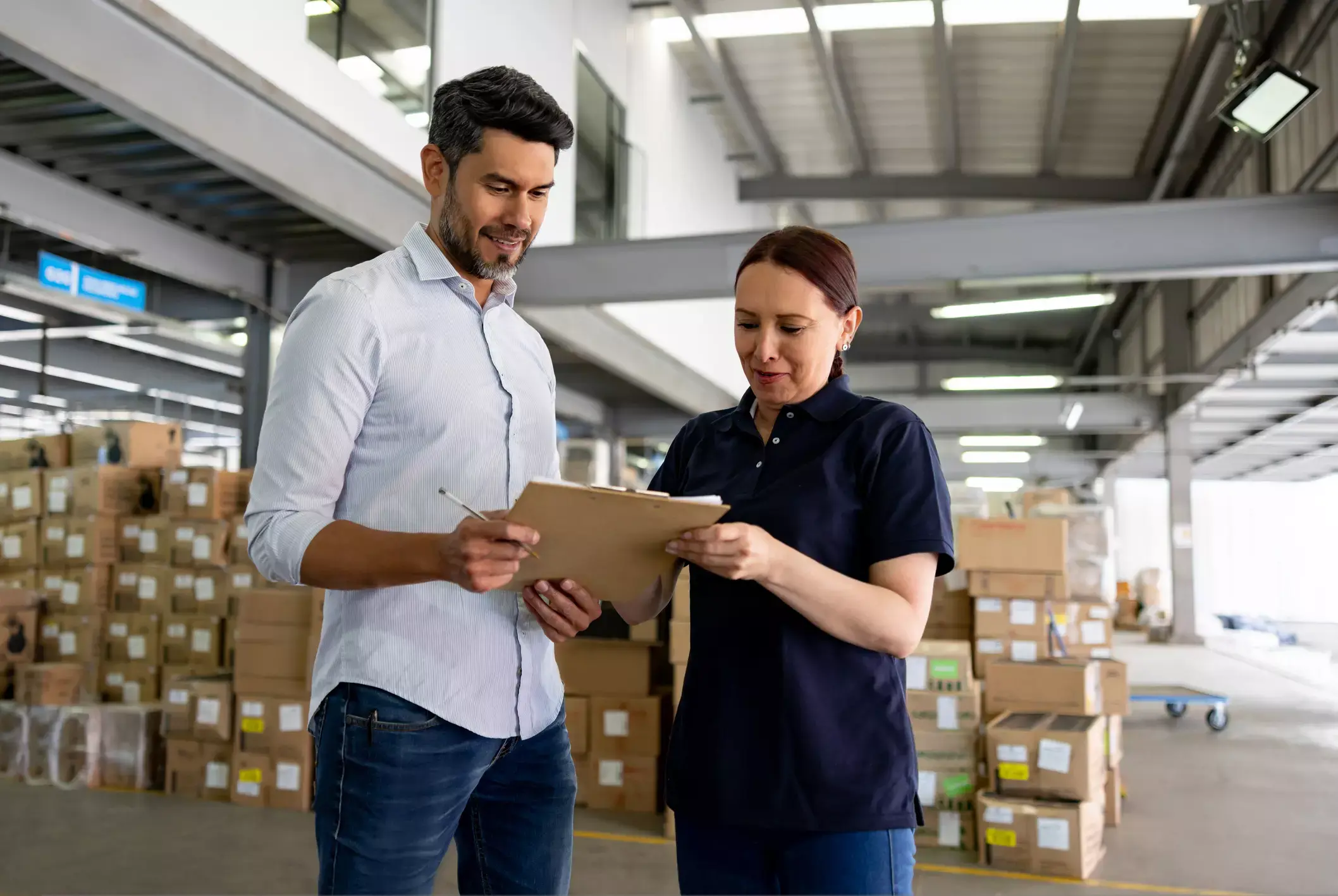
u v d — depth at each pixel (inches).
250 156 175.6
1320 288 289.1
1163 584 727.1
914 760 48.1
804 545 47.8
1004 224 218.2
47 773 186.2
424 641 48.8
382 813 47.6
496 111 48.6
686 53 418.0
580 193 323.9
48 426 493.0
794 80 407.5
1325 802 186.4
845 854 46.1
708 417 56.7
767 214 570.9
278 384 48.6
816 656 47.5
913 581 46.4
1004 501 273.9
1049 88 384.2
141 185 207.3
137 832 154.6
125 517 214.8
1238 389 460.4
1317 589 860.0
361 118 208.5
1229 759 227.0
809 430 50.3
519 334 56.6
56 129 181.3
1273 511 882.8
